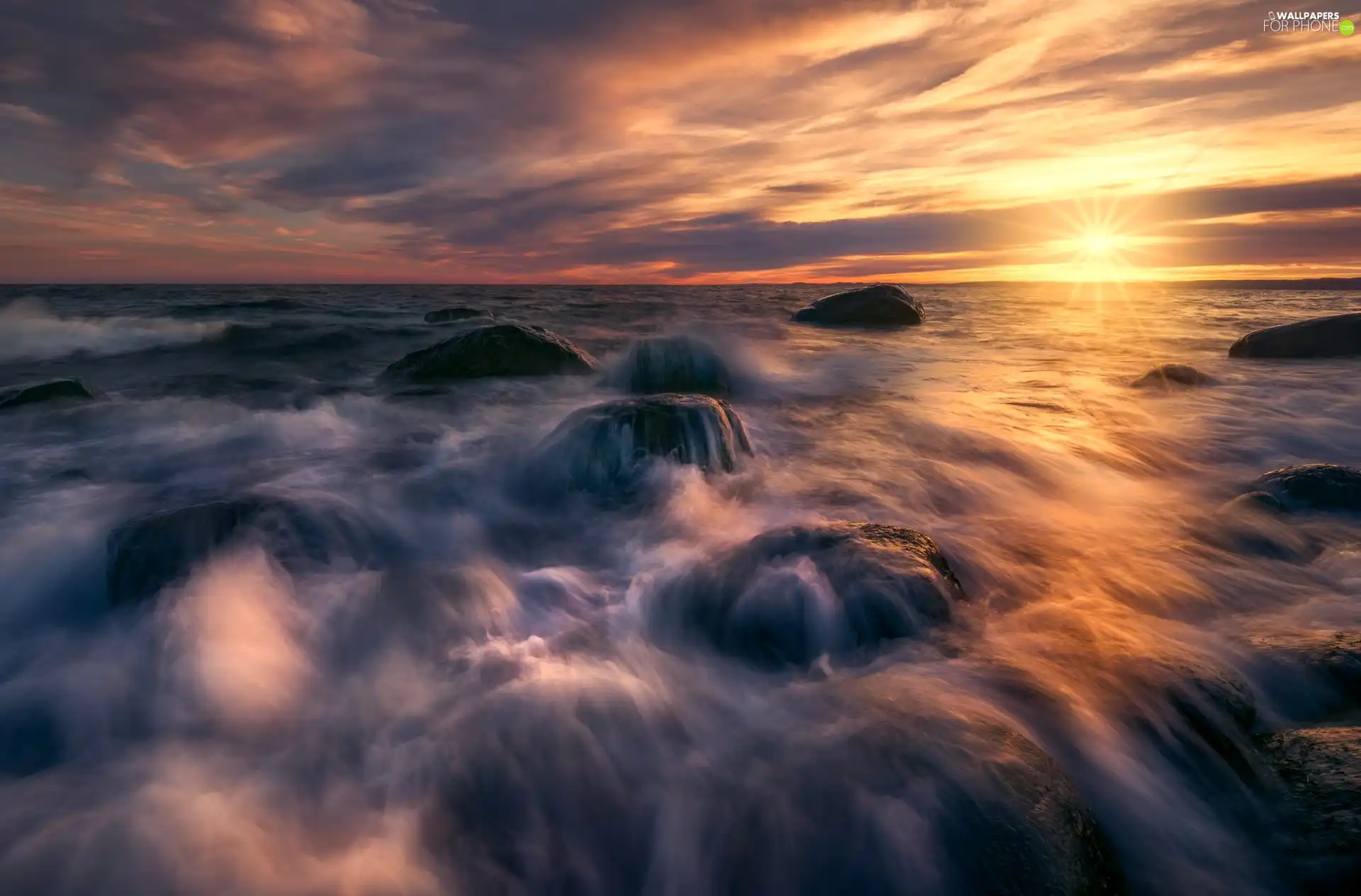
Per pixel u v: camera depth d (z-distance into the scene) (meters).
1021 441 7.83
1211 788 2.64
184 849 2.45
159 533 4.25
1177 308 33.75
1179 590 4.32
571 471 6.11
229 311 26.17
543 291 78.44
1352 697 3.08
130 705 3.30
